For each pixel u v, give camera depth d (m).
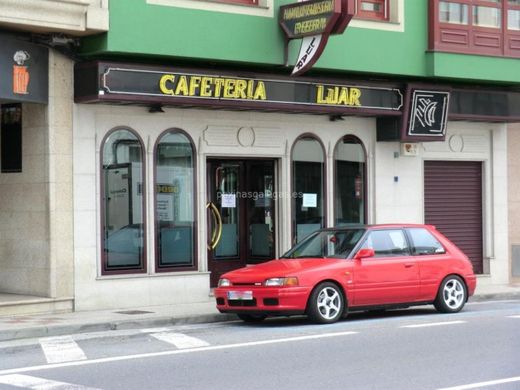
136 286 15.88
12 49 14.36
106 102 15.34
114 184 15.87
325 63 17.20
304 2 16.03
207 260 17.25
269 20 16.44
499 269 21.09
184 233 16.73
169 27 15.34
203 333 12.86
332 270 13.53
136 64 15.12
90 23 14.55
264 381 9.05
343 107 17.67
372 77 18.61
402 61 18.38
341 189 18.84
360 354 10.65
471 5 19.22
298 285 13.18
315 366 9.88
